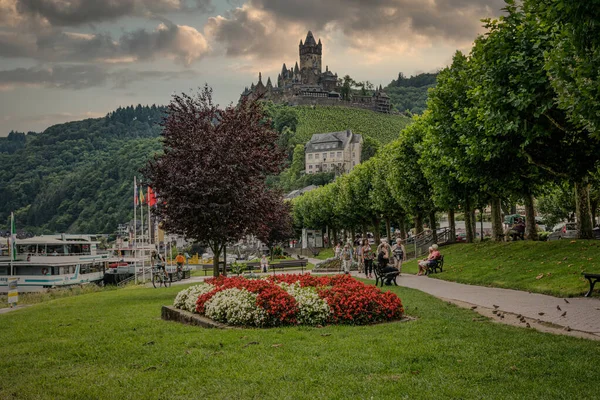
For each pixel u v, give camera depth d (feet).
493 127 76.18
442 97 107.55
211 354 33.88
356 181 223.30
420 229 172.04
